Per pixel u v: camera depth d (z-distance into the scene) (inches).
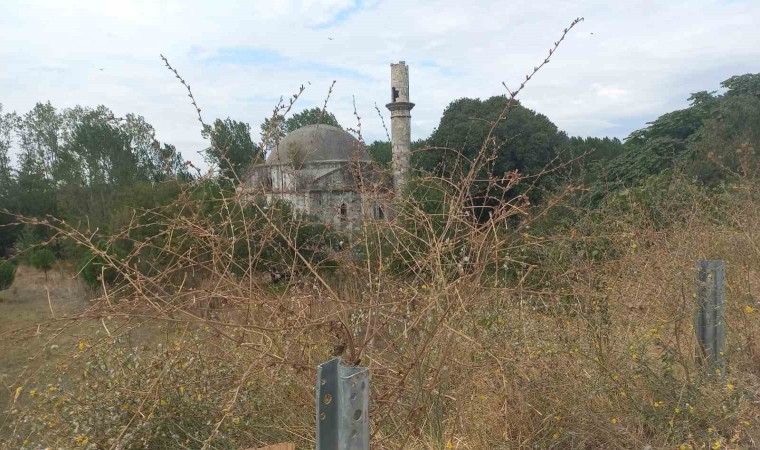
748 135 664.4
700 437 127.0
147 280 126.3
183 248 178.1
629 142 903.1
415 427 131.0
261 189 158.7
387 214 168.4
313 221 180.9
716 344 149.3
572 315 167.3
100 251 130.3
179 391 131.0
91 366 134.5
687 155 709.3
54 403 131.0
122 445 119.5
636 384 140.3
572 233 203.2
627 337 152.9
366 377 82.7
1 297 601.9
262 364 130.0
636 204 287.7
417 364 127.3
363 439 82.4
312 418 139.4
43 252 697.6
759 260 218.8
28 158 1914.4
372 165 183.9
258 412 138.2
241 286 135.5
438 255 133.3
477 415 135.0
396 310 135.6
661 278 175.5
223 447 131.0
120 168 1588.3
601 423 131.6
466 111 1050.1
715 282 150.9
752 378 151.8
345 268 161.3
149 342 153.6
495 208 144.7
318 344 143.4
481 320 150.9
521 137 1013.8
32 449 129.6
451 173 167.9
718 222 281.0
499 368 133.0
